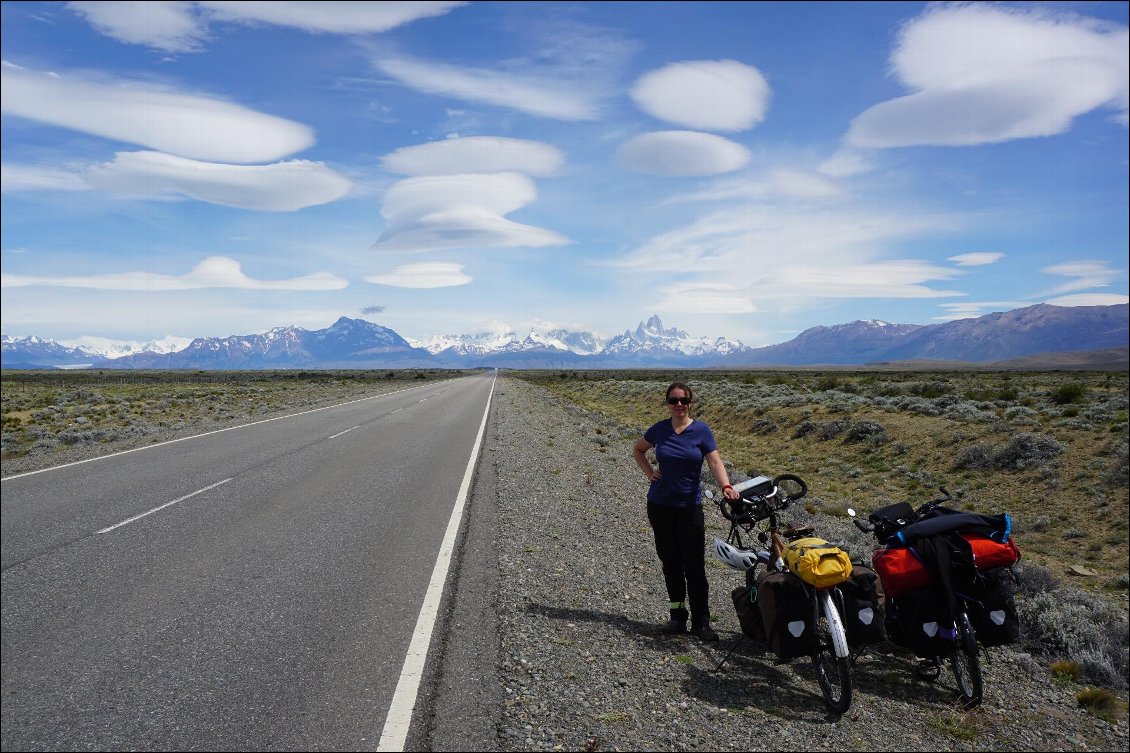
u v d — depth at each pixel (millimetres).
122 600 5633
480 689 4289
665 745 3801
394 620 5371
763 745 3908
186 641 4824
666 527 5402
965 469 19031
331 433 19406
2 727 3623
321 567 6703
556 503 10609
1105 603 8594
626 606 6180
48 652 4594
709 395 38406
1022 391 35156
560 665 4738
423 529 8422
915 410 25469
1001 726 4523
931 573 4598
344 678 4332
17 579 6102
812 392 37375
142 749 3447
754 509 5078
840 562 4273
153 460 13656
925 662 5105
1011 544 4613
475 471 13305
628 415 36875
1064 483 16609
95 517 8555
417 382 81750
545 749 3645
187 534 7793
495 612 5668
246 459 13898
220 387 61500
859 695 4754
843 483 19031
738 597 4934
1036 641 6477
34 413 29984
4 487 10562
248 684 4199
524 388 64250
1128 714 4984
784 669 5074
